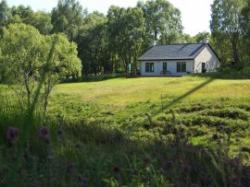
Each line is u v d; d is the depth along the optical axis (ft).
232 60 235.20
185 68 218.79
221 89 81.56
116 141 15.01
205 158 11.33
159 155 11.84
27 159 10.26
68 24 265.54
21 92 17.52
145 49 258.37
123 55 254.68
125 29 253.44
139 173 10.15
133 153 12.03
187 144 12.61
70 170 9.84
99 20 270.46
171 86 95.50
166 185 9.95
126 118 65.00
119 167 10.40
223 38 231.50
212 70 205.87
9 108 14.84
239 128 53.67
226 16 230.48
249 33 205.36
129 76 213.66
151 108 70.69
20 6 266.77
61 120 16.87
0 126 13.09
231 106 63.52
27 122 7.93
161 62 223.30
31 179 9.04
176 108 65.57
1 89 19.06
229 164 10.59
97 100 85.05
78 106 74.84
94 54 255.70
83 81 171.63
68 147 12.27
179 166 10.87
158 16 287.89
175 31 293.23
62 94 91.61
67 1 274.16
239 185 10.22
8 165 9.32
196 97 74.79
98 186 9.44
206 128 54.65
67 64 98.43
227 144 12.50
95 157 11.11
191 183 10.18
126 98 85.97
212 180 10.21
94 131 16.51
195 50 219.61
